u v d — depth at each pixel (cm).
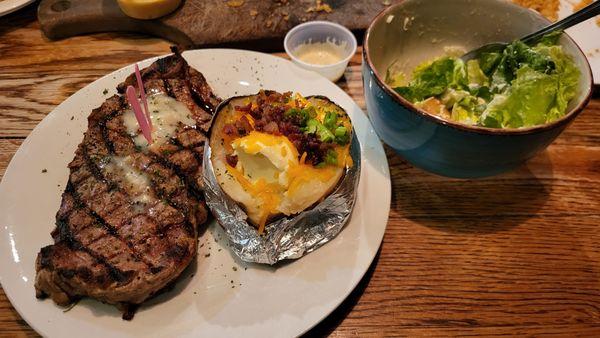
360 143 33
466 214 32
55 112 35
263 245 27
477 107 31
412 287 29
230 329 25
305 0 45
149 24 43
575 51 29
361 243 29
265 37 42
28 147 32
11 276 27
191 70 36
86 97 36
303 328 25
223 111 30
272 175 27
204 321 26
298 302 26
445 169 30
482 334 27
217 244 30
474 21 35
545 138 26
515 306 28
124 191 29
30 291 26
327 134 27
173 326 25
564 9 44
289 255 28
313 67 38
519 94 29
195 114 34
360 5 45
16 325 26
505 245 31
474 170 29
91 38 43
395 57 36
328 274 27
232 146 28
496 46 33
